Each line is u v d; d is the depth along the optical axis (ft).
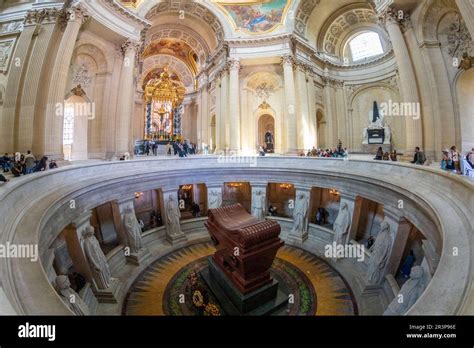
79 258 27.35
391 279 27.66
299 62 63.62
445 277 10.53
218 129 72.38
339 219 39.63
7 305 7.85
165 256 40.50
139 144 87.15
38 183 21.42
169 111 104.12
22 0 40.65
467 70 34.53
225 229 26.50
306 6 63.93
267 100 68.33
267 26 64.90
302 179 47.91
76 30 39.19
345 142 74.28
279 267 36.68
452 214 16.90
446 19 36.14
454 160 25.95
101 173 34.32
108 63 49.75
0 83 38.47
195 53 94.07
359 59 74.84
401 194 26.25
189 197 60.49
